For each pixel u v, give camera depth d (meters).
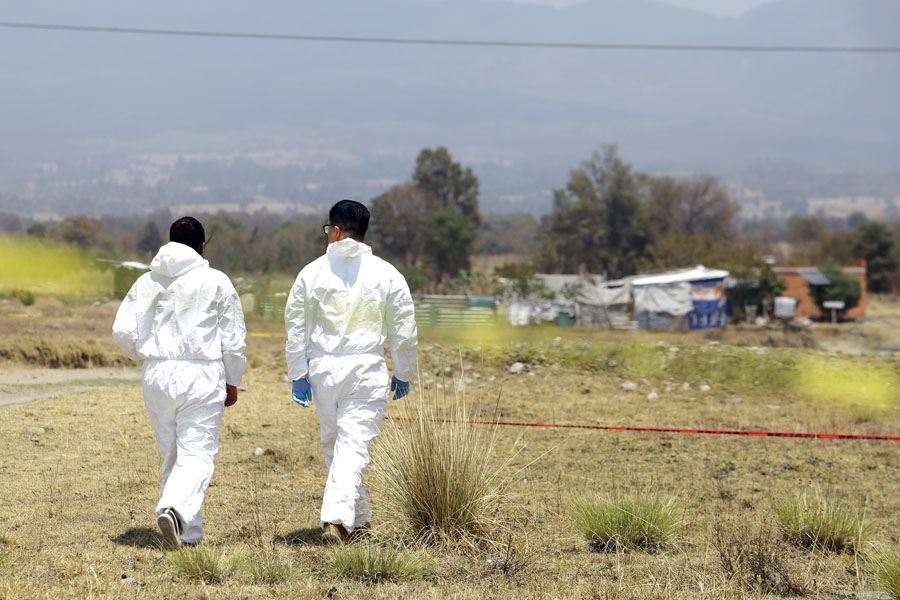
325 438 20.38
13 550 17.52
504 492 23.55
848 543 21.05
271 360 55.66
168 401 18.94
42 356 50.59
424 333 84.38
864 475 30.41
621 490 25.97
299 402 19.94
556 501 24.75
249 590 15.63
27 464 26.45
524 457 31.25
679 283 162.38
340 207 20.05
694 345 62.12
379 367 19.86
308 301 19.78
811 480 29.27
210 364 19.20
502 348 59.91
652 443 35.22
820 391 50.97
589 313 159.38
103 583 15.42
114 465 26.94
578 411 42.97
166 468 19.62
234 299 19.64
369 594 15.62
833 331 165.12
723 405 46.81
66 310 95.94
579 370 55.59
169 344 19.03
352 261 19.91
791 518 22.27
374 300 19.78
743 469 30.69
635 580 17.44
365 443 19.72
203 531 19.94
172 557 17.23
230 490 25.06
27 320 74.62
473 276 180.00
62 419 33.72
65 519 20.67
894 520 24.23
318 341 19.72
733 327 167.38
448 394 45.88
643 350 58.69
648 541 20.95
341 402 19.81
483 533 20.28
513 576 17.53
